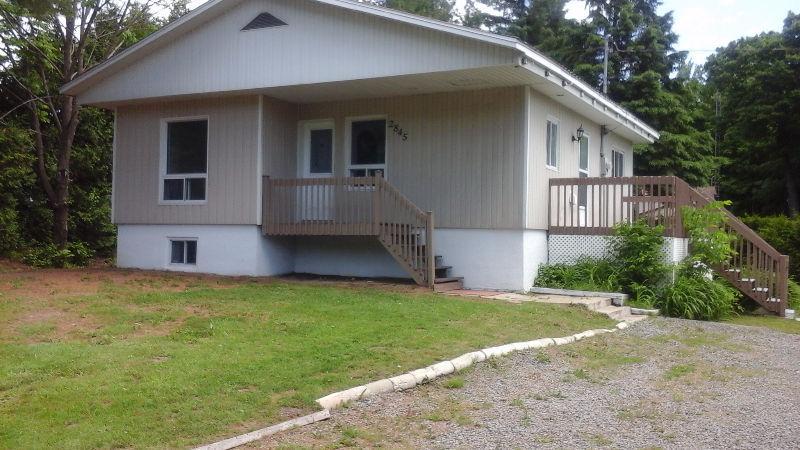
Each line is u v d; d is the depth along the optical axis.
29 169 18.50
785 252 19.58
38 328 8.29
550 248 13.89
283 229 13.86
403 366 7.17
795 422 6.09
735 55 36.88
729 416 6.25
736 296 13.21
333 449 5.19
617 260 13.13
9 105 19.23
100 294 10.62
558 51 33.22
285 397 6.11
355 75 12.66
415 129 14.02
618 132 19.38
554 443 5.43
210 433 5.33
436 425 5.79
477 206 13.39
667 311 12.11
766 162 34.47
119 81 15.09
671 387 7.26
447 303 10.73
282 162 14.83
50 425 5.37
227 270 14.47
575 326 10.03
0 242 17.66
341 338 8.15
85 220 20.78
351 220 13.57
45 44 16.97
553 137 14.65
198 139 15.03
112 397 5.93
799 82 32.19
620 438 5.59
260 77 13.57
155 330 8.52
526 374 7.46
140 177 15.59
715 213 12.90
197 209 14.84
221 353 7.40
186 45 14.32
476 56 11.59
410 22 11.94
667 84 31.73
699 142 31.02
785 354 9.29
